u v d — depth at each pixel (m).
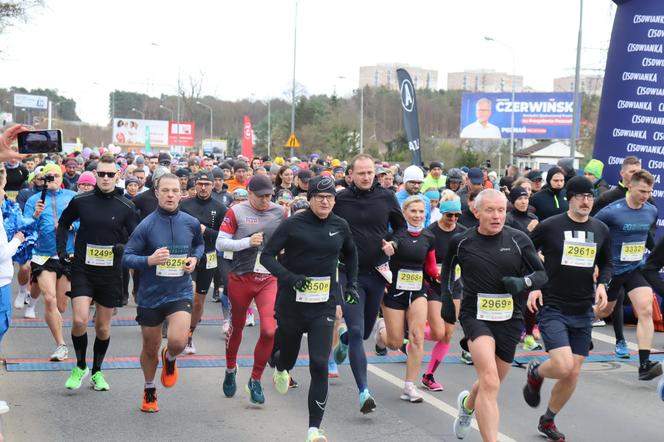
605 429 6.78
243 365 8.62
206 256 9.22
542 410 7.29
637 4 11.68
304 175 11.28
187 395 7.44
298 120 70.19
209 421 6.68
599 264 6.73
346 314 7.14
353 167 7.33
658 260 7.71
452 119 84.44
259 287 7.11
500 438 6.44
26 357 8.66
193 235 6.77
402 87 16.42
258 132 84.50
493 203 5.80
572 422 6.96
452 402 7.43
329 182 6.12
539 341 10.20
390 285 7.43
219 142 77.75
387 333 7.51
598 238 6.54
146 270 6.59
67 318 10.98
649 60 11.66
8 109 79.00
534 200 11.26
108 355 8.88
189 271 6.63
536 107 54.56
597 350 9.88
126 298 12.08
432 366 7.86
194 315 9.16
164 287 6.61
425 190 14.57
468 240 5.95
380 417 6.93
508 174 22.42
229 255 9.51
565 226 6.55
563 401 6.39
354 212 7.28
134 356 8.87
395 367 8.77
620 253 8.61
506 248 5.86
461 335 10.66
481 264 5.83
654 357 9.51
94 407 6.96
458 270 7.81
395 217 7.39
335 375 8.26
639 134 11.80
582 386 8.19
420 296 7.45
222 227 7.25
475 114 55.69
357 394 7.66
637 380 8.47
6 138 4.54
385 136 80.12
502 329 5.85
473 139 60.78
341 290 6.90
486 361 5.64
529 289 5.90
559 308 6.48
